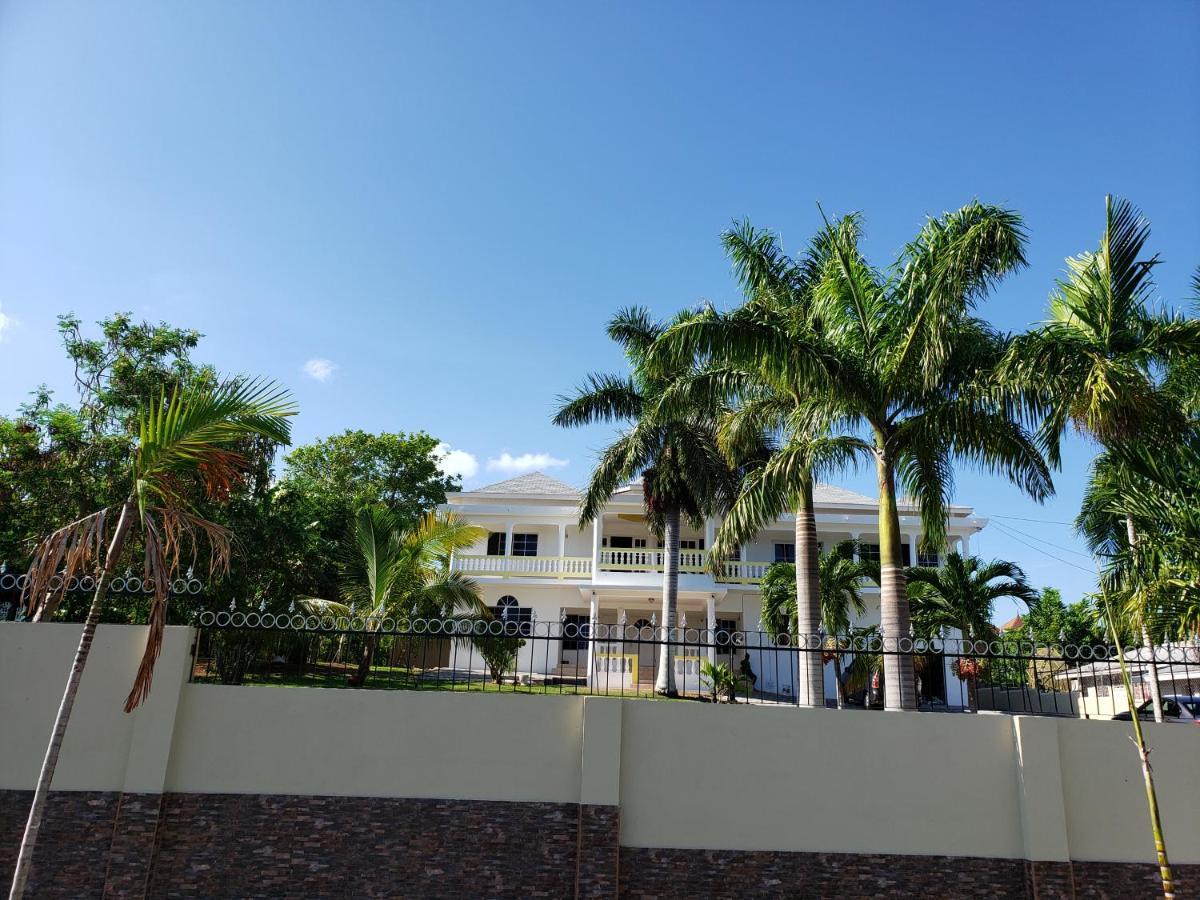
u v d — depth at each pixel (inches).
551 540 1293.1
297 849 356.5
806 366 510.9
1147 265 515.5
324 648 700.7
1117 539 632.4
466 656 1007.6
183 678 369.1
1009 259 488.4
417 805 364.2
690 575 1167.0
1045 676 903.7
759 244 711.1
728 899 362.6
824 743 381.1
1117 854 373.4
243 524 701.3
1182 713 660.1
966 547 1245.1
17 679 362.6
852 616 1176.2
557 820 366.3
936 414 508.4
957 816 375.6
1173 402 457.4
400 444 1558.8
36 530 618.5
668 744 376.5
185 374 733.3
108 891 340.2
